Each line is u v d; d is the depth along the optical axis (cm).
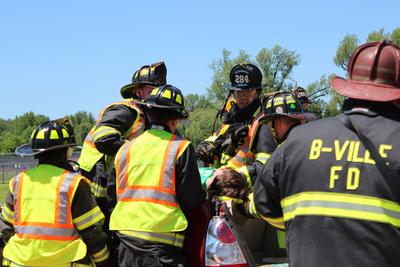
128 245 375
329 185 261
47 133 416
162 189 375
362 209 251
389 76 272
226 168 402
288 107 422
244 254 368
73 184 404
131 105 493
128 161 390
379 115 265
